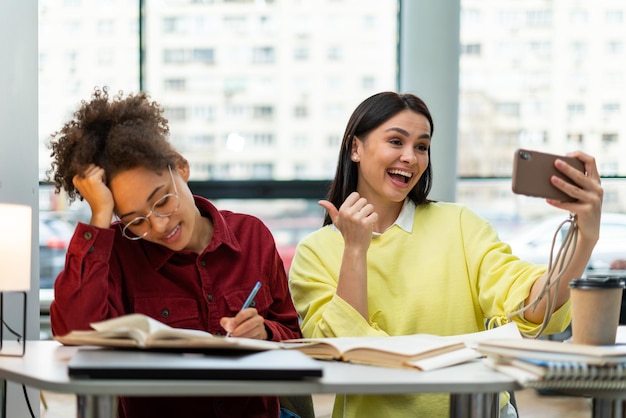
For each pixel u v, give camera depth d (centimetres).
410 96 195
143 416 163
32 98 232
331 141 439
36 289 234
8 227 141
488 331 159
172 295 165
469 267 190
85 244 150
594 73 436
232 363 115
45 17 420
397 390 115
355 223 170
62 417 350
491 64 436
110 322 128
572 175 146
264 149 439
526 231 432
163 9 428
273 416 171
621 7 432
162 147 151
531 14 435
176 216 154
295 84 436
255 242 178
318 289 185
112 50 427
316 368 114
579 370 119
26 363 129
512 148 440
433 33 405
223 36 431
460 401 134
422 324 185
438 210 200
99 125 157
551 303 163
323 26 434
